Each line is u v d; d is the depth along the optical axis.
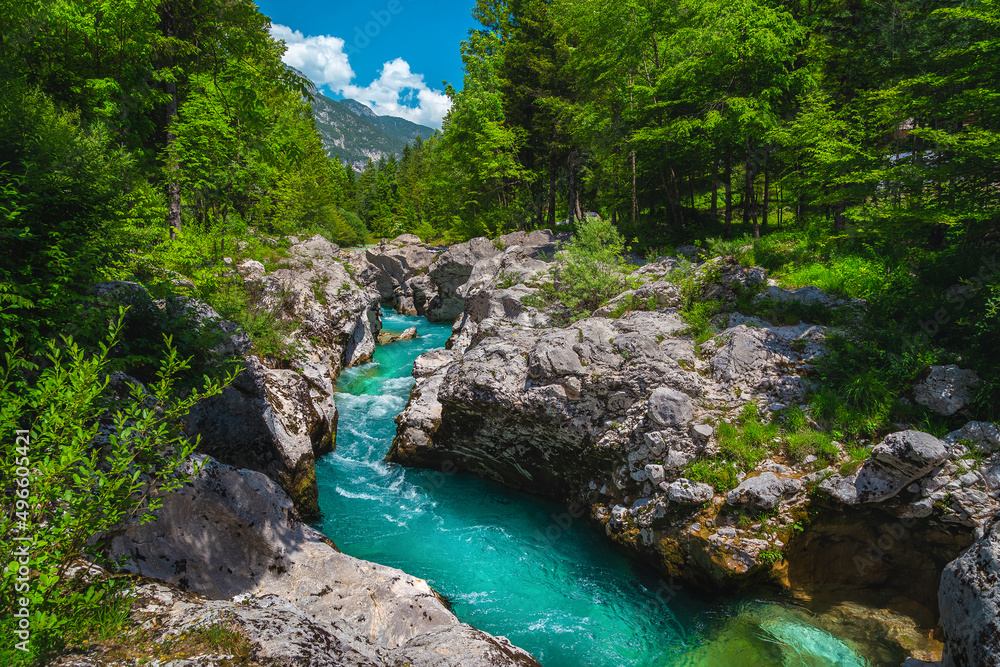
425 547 10.09
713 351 11.49
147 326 8.53
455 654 5.05
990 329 9.03
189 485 6.55
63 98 14.79
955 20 14.04
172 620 4.04
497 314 17.25
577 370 11.39
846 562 8.45
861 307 11.92
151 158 18.48
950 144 10.73
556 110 30.00
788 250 15.98
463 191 39.06
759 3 19.17
